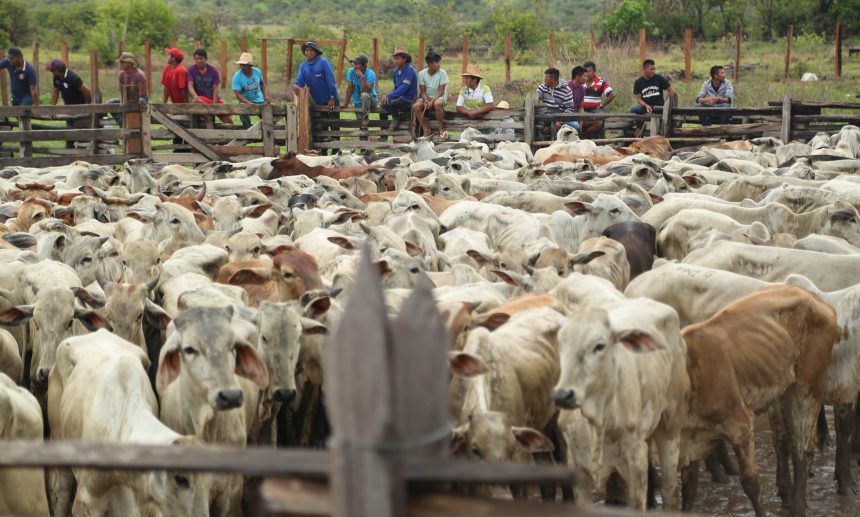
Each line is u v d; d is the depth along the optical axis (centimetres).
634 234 1461
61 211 1628
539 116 2797
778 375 984
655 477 1039
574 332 799
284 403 1005
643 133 2889
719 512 1015
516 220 1525
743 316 987
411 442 300
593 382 798
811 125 2888
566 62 4497
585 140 2552
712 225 1444
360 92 2859
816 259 1219
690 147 2777
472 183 1967
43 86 5128
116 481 830
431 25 7506
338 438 297
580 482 865
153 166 2414
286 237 1445
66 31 7731
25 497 789
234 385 796
